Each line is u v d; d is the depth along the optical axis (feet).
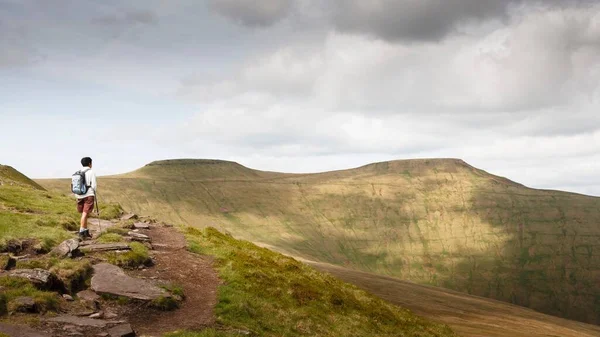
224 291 66.90
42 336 40.40
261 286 77.56
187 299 61.52
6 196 106.93
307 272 109.70
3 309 44.06
